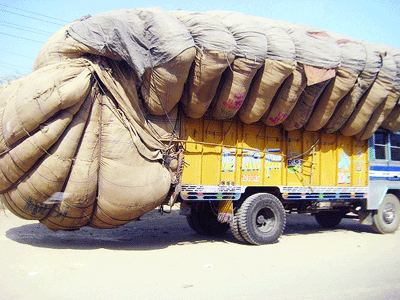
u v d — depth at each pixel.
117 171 6.13
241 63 6.62
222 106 7.13
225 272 5.72
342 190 9.48
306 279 5.55
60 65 5.92
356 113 8.73
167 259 6.25
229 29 6.74
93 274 5.16
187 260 6.28
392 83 8.39
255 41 6.62
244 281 5.31
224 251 7.15
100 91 6.21
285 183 8.67
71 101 5.73
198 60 6.33
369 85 8.20
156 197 6.47
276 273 5.81
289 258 6.84
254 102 7.29
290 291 4.94
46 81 5.66
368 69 7.95
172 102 6.58
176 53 6.00
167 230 9.41
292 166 8.83
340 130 9.31
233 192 7.80
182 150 7.12
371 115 9.07
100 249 6.54
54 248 6.36
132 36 6.03
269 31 7.03
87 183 6.03
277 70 6.92
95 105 6.14
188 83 6.64
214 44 6.26
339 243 8.58
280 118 7.83
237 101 6.98
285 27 7.49
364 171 9.99
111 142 6.15
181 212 7.80
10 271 5.02
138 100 6.61
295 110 8.02
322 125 8.54
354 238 9.38
